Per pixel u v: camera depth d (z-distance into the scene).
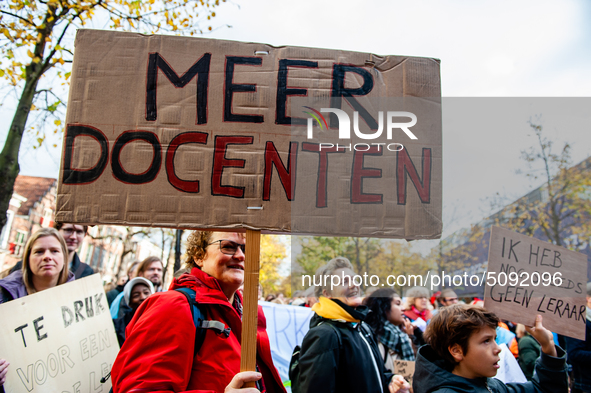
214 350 1.52
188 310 1.51
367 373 2.19
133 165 1.68
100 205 1.64
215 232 1.81
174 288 1.69
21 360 2.07
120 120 1.71
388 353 3.30
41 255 2.73
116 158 1.68
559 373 2.07
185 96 1.75
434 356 1.94
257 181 1.70
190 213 1.65
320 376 2.10
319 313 2.27
